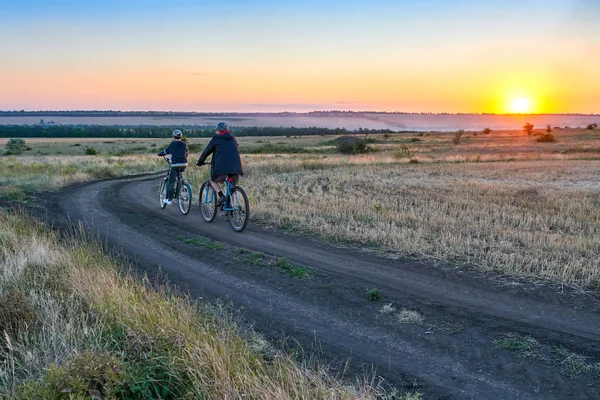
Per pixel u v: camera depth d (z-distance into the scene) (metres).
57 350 4.31
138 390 3.72
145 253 8.55
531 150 56.38
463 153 50.38
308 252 8.46
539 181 21.83
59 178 20.62
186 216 12.04
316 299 6.25
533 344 4.86
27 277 6.31
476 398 3.95
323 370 4.25
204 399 3.66
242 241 9.30
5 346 4.42
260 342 4.88
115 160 36.91
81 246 7.95
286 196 14.93
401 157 39.59
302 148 70.00
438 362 4.57
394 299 6.18
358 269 7.45
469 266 7.47
